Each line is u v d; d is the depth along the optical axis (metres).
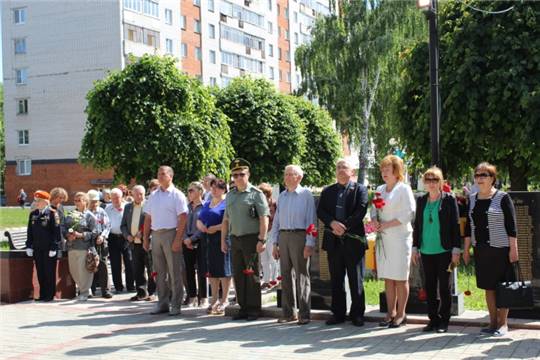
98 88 27.08
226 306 9.73
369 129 40.97
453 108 18.23
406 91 20.56
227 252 9.76
